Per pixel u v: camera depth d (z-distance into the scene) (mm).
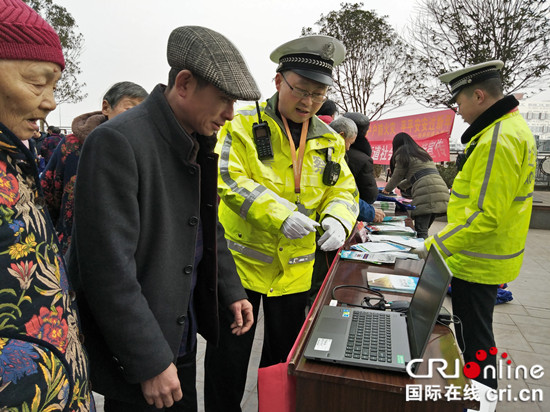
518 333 3012
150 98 1085
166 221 1064
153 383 986
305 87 1670
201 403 2098
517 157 1702
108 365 1073
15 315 646
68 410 722
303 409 1096
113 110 1823
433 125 6598
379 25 14500
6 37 673
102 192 941
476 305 1883
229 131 1782
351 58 14828
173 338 1113
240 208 1640
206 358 1847
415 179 4180
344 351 1132
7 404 599
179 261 1110
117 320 939
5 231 643
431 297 1135
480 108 1873
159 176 1044
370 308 1489
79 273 984
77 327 862
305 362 1117
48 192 1834
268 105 1836
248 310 1447
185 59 996
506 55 10062
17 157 710
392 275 1811
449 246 1797
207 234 1262
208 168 1215
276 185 1806
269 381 1245
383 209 3684
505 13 10000
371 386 1031
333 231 1683
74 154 1777
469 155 1897
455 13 10469
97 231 938
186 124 1098
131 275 963
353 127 2973
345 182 1968
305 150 1827
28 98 714
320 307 1506
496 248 1823
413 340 1157
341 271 1924
